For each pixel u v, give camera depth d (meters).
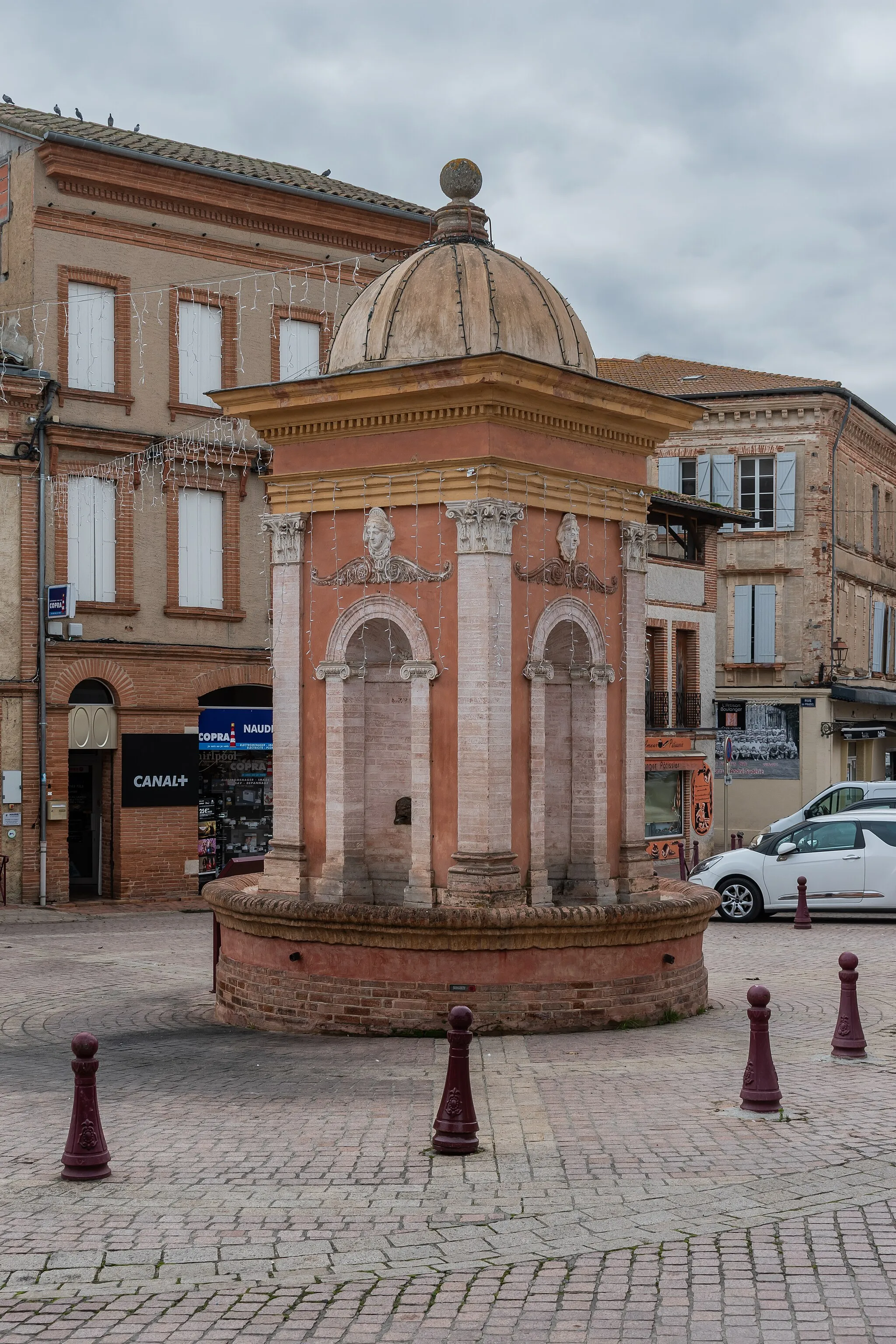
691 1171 8.96
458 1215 8.23
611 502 14.96
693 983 14.31
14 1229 8.08
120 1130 10.06
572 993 13.23
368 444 14.16
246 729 30.97
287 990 13.70
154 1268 7.55
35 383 27.58
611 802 15.00
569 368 13.83
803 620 44.91
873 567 50.94
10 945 21.67
